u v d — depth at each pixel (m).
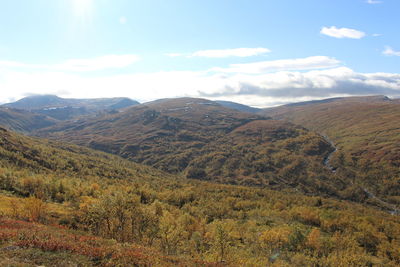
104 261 21.59
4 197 70.50
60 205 76.69
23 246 21.48
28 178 91.75
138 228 42.72
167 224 43.38
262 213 114.62
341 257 58.50
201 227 67.88
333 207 149.25
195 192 143.50
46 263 19.30
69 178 134.00
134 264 22.66
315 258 59.03
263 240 67.31
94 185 106.50
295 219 109.31
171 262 26.41
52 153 188.25
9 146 160.25
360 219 107.25
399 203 194.12
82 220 49.75
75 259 20.91
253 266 41.19
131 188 121.31
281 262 56.38
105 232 41.88
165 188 162.12
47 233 28.14
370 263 65.62
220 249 42.41
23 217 47.16
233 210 120.81
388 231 98.00
